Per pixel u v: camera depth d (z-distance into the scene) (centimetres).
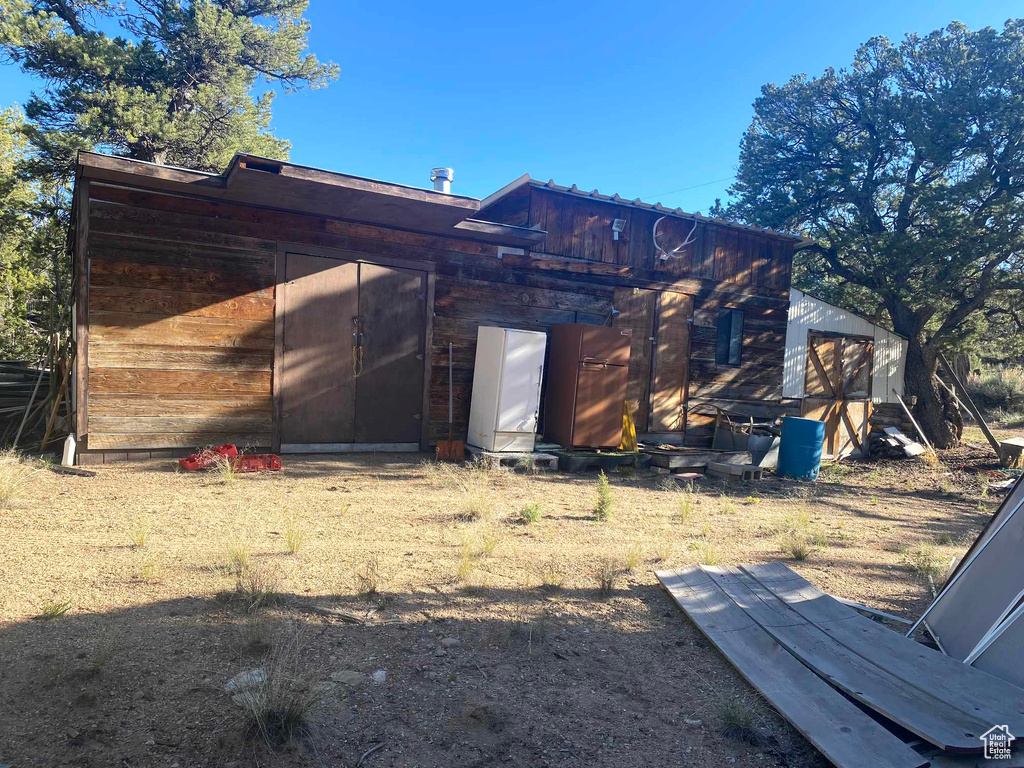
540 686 300
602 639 354
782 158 2020
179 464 720
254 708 245
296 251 820
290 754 236
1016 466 1243
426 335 913
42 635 306
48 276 1634
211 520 520
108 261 722
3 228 1789
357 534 509
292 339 823
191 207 759
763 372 1244
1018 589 322
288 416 823
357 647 321
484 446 878
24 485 584
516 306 979
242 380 794
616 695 296
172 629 322
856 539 620
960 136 1495
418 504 623
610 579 426
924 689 287
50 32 1855
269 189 715
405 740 250
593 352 916
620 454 930
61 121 1928
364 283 866
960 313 1594
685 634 366
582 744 257
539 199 991
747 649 336
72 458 711
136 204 733
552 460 883
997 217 1502
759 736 267
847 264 1842
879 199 1917
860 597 442
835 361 1399
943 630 360
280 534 496
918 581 487
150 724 246
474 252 945
